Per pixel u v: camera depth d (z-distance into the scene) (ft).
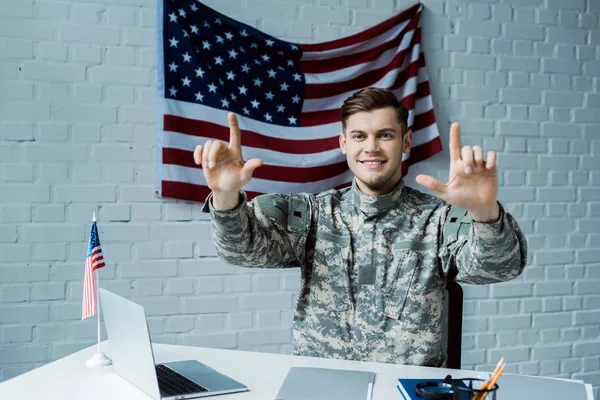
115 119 7.88
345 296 4.91
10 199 7.59
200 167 8.04
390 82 8.54
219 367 4.44
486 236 3.93
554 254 9.40
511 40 9.18
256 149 8.16
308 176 8.29
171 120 7.89
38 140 7.66
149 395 3.86
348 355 4.86
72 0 7.72
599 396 9.57
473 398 3.21
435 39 8.87
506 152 9.19
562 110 9.41
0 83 7.53
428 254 4.87
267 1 8.35
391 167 4.83
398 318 4.80
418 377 4.25
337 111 8.50
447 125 8.93
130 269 7.98
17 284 7.62
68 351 7.77
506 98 9.16
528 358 9.30
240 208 4.39
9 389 3.99
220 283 8.28
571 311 9.47
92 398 3.83
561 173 9.42
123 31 7.88
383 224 4.97
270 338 8.46
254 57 8.25
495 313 9.16
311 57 8.42
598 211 9.58
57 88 7.70
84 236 7.81
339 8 8.57
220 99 8.08
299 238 5.02
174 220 8.11
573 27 9.44
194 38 8.02
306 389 3.91
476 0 9.02
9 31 7.54
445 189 3.82
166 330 8.11
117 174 7.91
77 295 7.79
